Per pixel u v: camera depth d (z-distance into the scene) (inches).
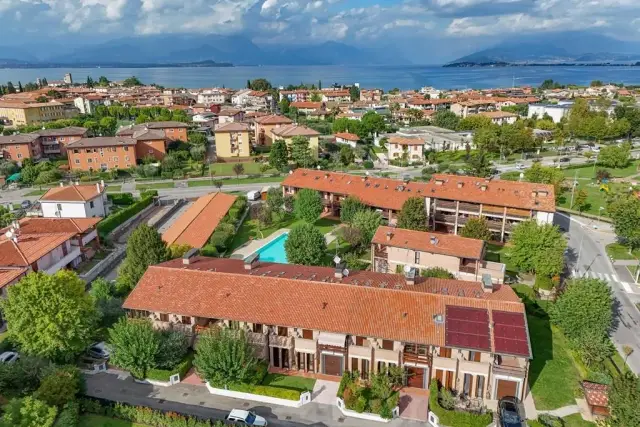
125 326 2034.9
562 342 2309.3
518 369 1800.0
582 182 5270.7
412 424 1779.0
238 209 4330.7
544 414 1788.9
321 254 3051.2
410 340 1849.2
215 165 6535.4
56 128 7721.5
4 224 4013.3
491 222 3597.4
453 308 1948.8
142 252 2694.4
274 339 2038.6
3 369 1879.9
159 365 2023.9
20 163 6245.1
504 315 1897.1
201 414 1839.3
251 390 1913.1
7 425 1526.8
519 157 6550.2
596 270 3216.0
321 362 2038.6
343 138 7485.2
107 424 1780.3
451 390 1909.4
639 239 3380.9
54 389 1765.5
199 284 2204.7
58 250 3073.3
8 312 2036.2
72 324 2038.6
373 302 2017.7
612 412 1680.6
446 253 2743.6
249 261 2383.1
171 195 5265.8
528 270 2982.3
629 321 2586.1
